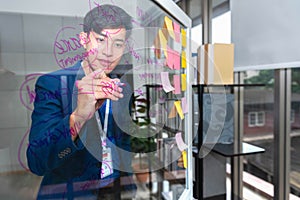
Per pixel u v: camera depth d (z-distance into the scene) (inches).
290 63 41.7
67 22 17.5
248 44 52.0
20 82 15.4
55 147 17.5
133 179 34.8
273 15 44.9
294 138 48.6
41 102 16.3
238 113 62.7
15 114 15.2
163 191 43.8
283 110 50.2
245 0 52.0
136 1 22.1
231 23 56.8
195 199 44.0
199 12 60.5
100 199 24.3
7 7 15.0
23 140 15.5
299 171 47.6
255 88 57.7
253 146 54.3
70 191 19.5
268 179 54.6
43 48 16.4
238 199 57.0
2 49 14.8
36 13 16.1
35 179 16.4
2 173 14.9
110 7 20.0
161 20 25.4
